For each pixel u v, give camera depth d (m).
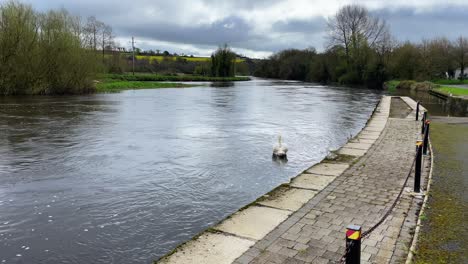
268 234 5.37
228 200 7.46
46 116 19.42
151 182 8.48
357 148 11.54
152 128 15.97
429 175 8.36
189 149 11.91
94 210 6.82
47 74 34.09
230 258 4.68
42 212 6.70
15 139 13.14
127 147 12.05
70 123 17.08
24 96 31.80
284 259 4.64
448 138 13.27
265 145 12.75
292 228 5.57
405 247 4.94
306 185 7.72
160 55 121.25
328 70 77.38
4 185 8.12
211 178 8.88
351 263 3.45
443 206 6.46
